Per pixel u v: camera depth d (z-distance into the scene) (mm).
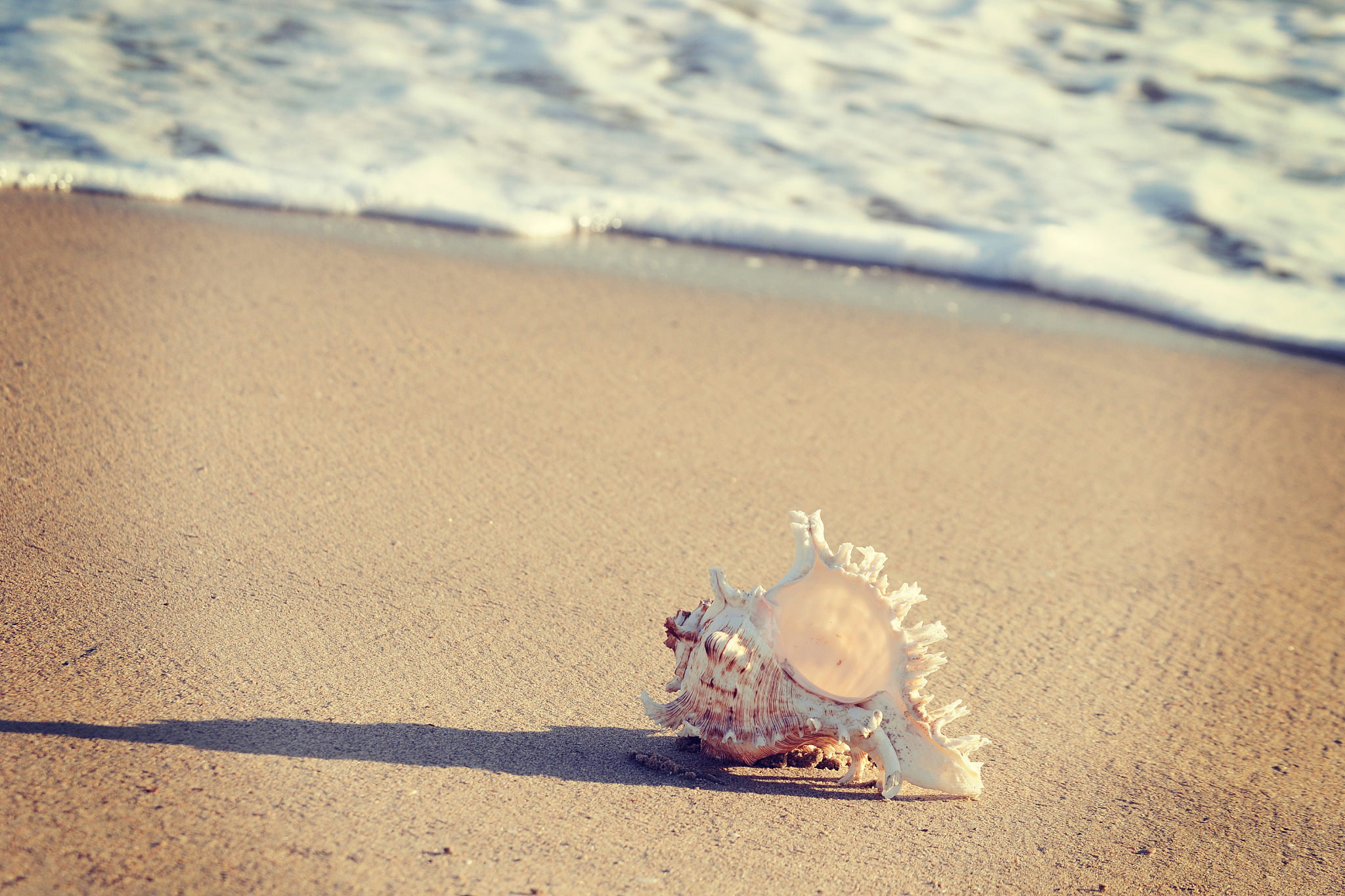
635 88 8289
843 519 3781
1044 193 7254
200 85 7676
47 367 4121
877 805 2354
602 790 2275
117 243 5465
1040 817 2369
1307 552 3904
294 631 2773
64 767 2115
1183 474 4414
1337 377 5445
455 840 2039
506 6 9297
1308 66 9078
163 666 2553
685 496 3803
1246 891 2178
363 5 9203
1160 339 5758
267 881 1864
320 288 5238
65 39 8117
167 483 3465
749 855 2111
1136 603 3449
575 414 4320
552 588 3135
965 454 4387
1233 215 7094
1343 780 2621
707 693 2373
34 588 2816
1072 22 9742
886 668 2346
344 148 7035
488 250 6055
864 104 8305
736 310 5613
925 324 5695
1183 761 2648
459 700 2566
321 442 3857
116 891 1790
